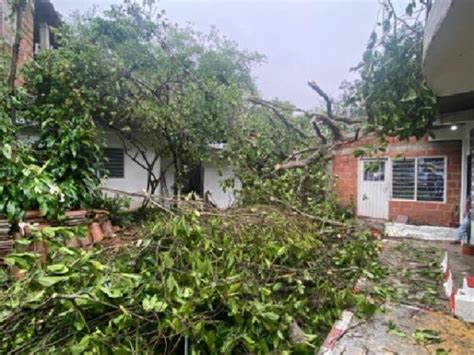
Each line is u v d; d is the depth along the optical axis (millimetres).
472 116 5812
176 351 2592
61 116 6555
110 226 6219
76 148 6160
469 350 2709
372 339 2898
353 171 11500
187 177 10844
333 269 3852
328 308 3443
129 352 2115
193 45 10234
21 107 6312
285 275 3398
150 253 2861
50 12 9820
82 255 2287
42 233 2357
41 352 1963
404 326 3141
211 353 2506
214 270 2875
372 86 4457
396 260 5664
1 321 1952
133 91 7848
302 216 4828
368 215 11234
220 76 10375
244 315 2736
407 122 4391
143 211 7578
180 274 2664
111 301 2244
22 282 2064
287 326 2895
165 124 8039
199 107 7785
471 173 6758
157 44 7996
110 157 9844
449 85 3678
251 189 5977
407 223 9984
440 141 9836
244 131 7547
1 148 4629
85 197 6195
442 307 3600
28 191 4465
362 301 3406
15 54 6352
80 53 7266
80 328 2086
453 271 5039
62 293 2088
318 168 7297
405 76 4129
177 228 2943
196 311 2629
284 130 7871
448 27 2234
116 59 7391
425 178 10156
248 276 3014
